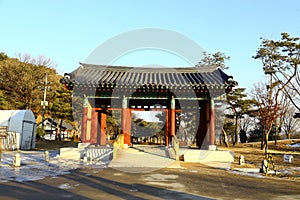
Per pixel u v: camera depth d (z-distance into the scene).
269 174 16.53
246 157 25.89
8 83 46.16
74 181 12.32
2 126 30.52
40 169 15.84
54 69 51.03
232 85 22.33
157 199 9.15
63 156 21.92
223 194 10.38
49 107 47.12
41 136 44.06
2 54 53.22
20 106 45.91
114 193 9.98
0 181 11.96
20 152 27.70
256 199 9.73
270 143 43.16
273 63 34.91
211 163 20.89
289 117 58.81
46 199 8.89
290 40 33.50
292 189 12.00
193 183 12.51
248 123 62.56
